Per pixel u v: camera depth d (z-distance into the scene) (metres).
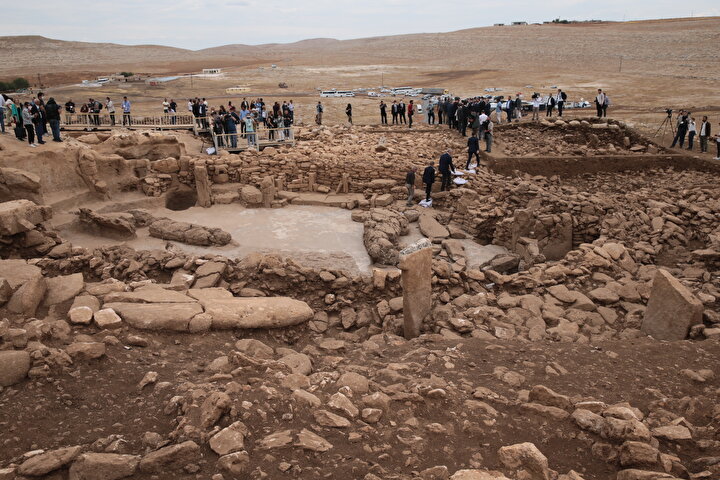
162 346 6.94
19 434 4.78
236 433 4.68
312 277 10.37
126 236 14.31
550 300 9.34
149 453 4.45
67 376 5.74
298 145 21.22
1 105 17.38
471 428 5.09
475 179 17.52
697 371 6.29
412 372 6.44
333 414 5.10
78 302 7.51
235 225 15.89
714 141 19.95
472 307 8.95
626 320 8.75
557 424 5.15
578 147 21.52
